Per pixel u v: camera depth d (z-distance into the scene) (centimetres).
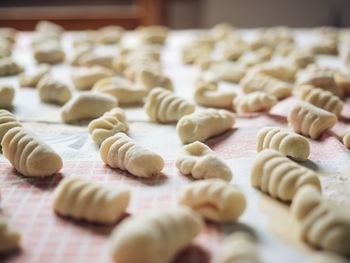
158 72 29
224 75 31
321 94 24
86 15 54
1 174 18
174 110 23
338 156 19
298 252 13
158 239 12
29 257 13
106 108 24
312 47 38
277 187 16
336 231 13
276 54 39
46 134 22
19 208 16
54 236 14
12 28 52
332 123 21
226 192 14
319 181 16
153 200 16
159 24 56
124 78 32
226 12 66
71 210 15
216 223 14
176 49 42
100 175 18
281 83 27
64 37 47
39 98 27
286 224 14
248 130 22
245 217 15
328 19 66
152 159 17
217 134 22
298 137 19
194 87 29
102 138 21
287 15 66
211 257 13
